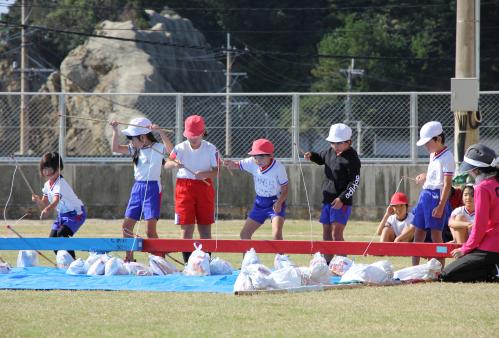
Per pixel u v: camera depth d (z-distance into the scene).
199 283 23.27
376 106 51.50
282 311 18.84
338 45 130.88
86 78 97.56
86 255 32.00
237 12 140.00
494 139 49.84
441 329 17.08
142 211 28.56
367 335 16.53
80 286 22.62
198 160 28.38
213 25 140.75
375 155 51.66
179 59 116.94
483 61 123.25
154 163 28.47
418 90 127.69
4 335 16.45
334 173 28.16
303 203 50.88
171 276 24.69
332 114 54.53
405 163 50.69
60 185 28.28
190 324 17.48
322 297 20.64
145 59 99.38
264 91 134.75
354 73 121.88
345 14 139.25
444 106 51.44
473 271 23.23
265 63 136.38
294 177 50.75
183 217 28.33
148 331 16.83
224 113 55.12
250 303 19.80
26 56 109.44
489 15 124.69
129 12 128.75
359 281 22.77
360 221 50.44
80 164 51.88
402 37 131.62
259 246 26.77
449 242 27.64
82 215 28.84
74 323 17.58
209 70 122.94
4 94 50.50
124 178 51.75
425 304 19.66
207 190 28.53
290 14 140.00
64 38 138.12
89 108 62.88
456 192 28.25
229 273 25.75
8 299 20.42
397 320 17.92
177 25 126.25
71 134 58.94
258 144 28.19
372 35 130.12
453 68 128.12
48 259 28.56
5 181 51.44
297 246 26.62
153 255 26.22
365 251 26.22
